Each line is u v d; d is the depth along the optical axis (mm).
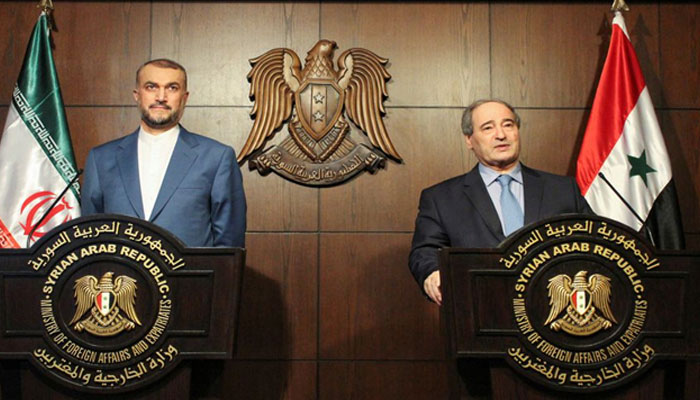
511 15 4117
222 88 4035
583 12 4117
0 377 2172
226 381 3832
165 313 2148
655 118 3764
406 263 3926
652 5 4125
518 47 4094
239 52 4062
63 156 3668
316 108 3994
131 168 2924
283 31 4086
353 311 3891
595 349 2070
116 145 3008
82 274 2154
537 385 2100
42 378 2164
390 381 3850
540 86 4066
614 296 2096
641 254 2105
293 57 4031
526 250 2098
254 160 3951
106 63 4039
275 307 3889
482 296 2090
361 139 4008
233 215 2893
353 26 4094
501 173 2877
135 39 4062
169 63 3039
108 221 2164
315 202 3961
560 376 2068
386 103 4043
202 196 2865
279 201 3957
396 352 3865
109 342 2135
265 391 3830
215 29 4078
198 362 2281
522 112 4047
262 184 3965
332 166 3955
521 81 4070
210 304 2152
